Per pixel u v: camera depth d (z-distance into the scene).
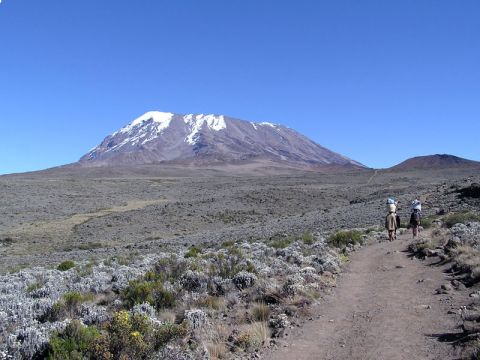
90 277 18.95
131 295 13.23
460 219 29.66
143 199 120.56
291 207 97.19
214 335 9.75
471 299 11.00
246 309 12.07
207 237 51.44
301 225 51.28
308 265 17.69
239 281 14.66
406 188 103.94
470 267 13.77
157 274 16.53
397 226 25.88
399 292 12.81
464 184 60.81
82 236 67.62
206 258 21.47
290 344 9.20
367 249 22.75
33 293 15.65
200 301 12.88
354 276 15.83
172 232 71.38
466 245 17.16
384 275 15.59
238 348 9.07
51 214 90.75
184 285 14.80
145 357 8.05
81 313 11.95
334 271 16.66
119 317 8.21
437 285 13.03
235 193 117.56
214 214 86.50
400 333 9.24
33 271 24.80
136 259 28.75
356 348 8.66
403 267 16.58
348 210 62.72
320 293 13.39
